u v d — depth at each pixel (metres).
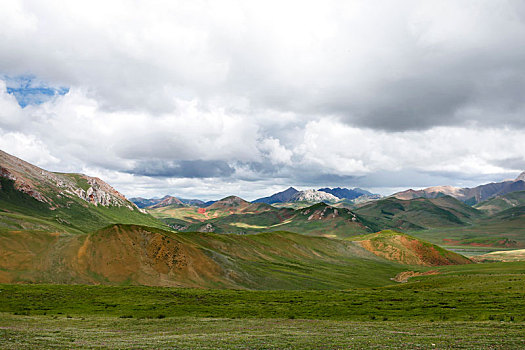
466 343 30.09
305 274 159.75
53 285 96.06
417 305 65.19
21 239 131.62
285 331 40.59
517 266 148.25
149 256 132.00
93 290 89.50
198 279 127.12
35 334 37.94
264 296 84.06
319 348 29.05
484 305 59.59
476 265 171.75
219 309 66.50
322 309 65.25
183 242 147.25
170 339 34.94
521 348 27.66
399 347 28.89
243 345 30.70
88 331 42.88
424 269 188.62
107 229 141.62
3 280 107.50
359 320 53.56
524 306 56.16
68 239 137.12
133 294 85.00
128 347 30.06
